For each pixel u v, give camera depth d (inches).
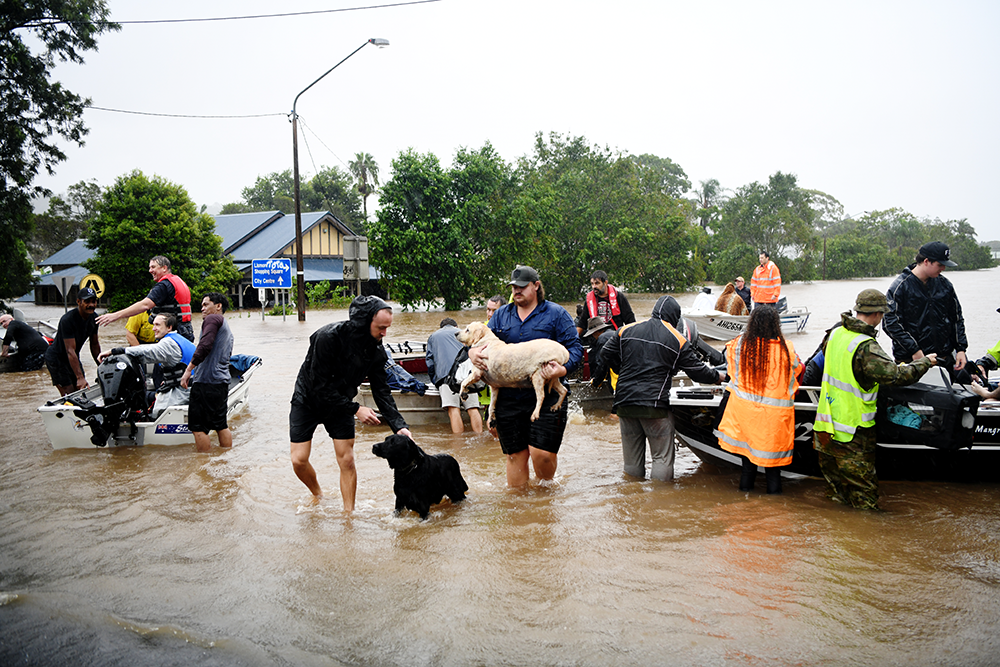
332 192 2598.4
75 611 136.6
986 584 140.2
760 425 198.2
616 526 176.9
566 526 177.5
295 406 201.5
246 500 205.9
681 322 256.8
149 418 284.7
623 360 222.5
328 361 188.7
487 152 1344.7
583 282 1595.7
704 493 206.4
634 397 216.7
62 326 361.1
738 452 203.3
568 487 217.6
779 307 723.4
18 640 126.6
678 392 241.0
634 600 134.8
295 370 495.2
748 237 2493.8
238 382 358.3
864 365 181.6
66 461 255.9
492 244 1337.4
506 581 144.2
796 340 647.8
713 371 215.0
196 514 193.0
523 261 1362.0
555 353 201.6
